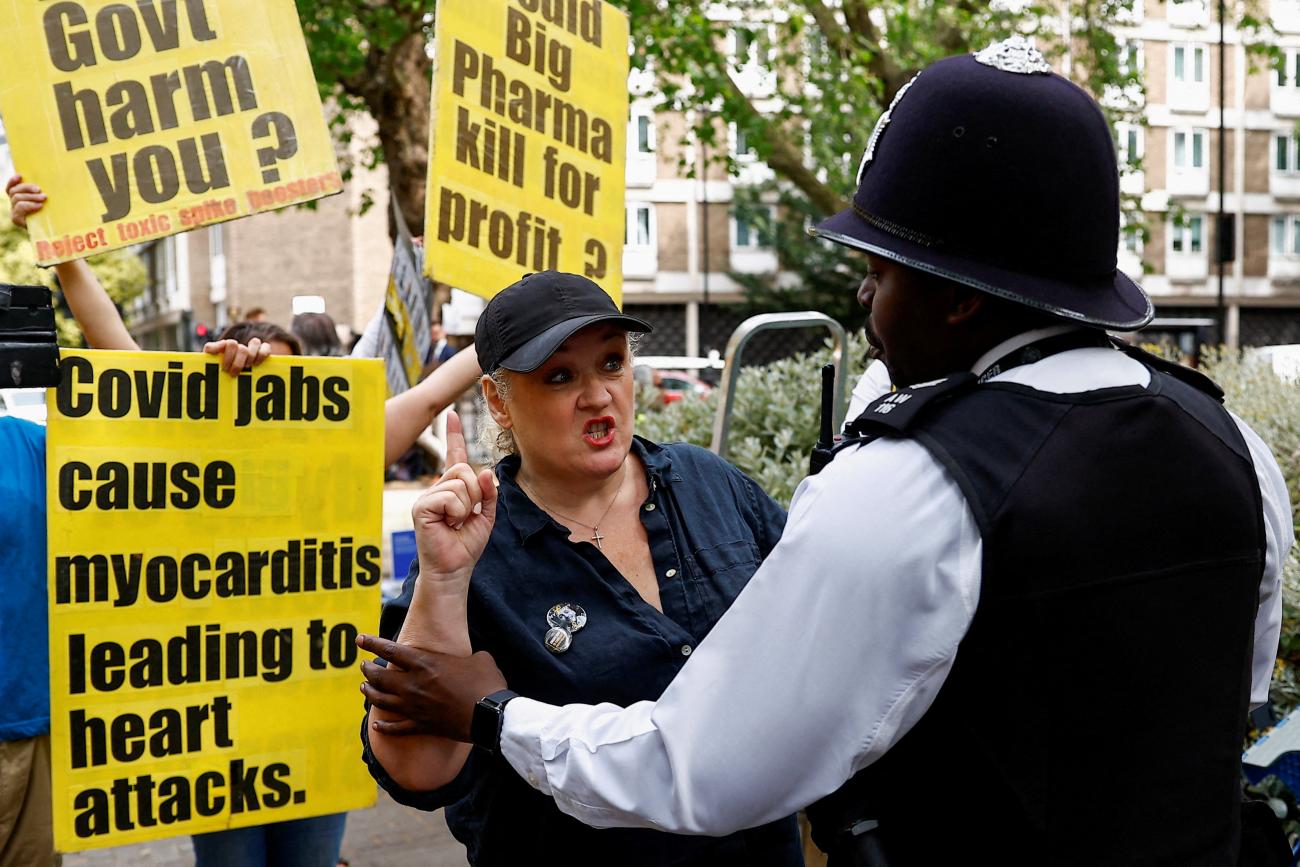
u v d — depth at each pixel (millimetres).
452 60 2920
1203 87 34719
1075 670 1312
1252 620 1449
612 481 2016
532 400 1914
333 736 2686
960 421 1363
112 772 2529
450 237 2920
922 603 1303
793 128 14039
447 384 3014
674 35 10930
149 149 2668
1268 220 35719
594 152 3201
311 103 2738
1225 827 1385
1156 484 1353
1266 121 35219
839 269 30047
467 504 1656
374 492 2721
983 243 1384
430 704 1615
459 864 4301
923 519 1312
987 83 1374
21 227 2648
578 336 1899
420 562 1687
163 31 2678
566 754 1476
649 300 34844
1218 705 1387
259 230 33719
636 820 1425
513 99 3035
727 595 1969
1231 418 1520
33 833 2709
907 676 1316
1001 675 1316
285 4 2734
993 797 1330
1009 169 1360
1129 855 1324
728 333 35031
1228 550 1396
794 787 1356
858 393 3088
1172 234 35094
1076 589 1303
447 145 2910
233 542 2615
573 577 1897
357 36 10328
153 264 45031
